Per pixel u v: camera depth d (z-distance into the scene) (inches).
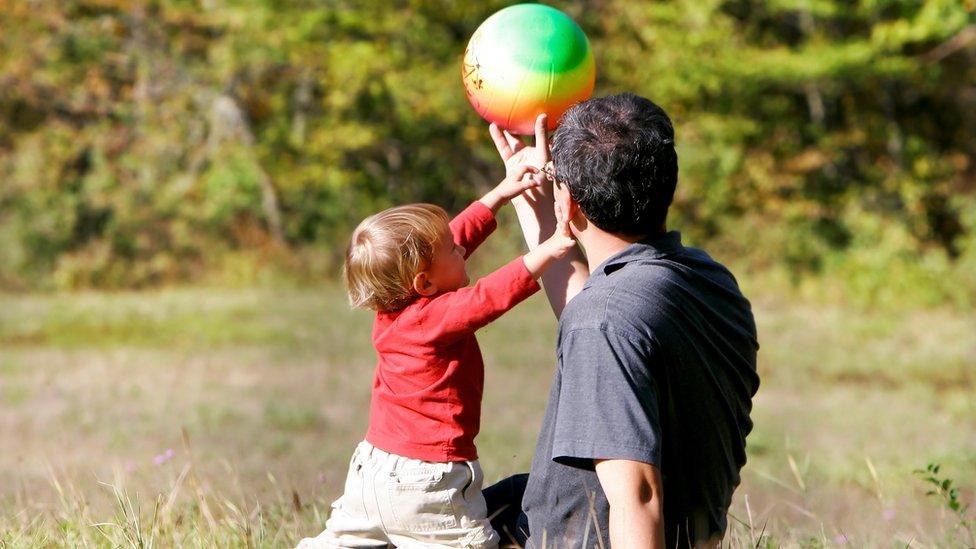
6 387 1943.9
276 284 3713.1
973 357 2239.2
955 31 3531.0
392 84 3715.6
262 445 1403.8
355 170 4089.6
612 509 335.0
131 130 4005.9
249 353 2393.0
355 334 2655.0
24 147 3895.2
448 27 3964.1
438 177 4111.7
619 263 371.2
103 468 1114.1
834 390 1948.8
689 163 3548.2
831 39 3646.7
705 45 3570.4
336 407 1797.5
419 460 415.8
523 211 466.0
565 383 351.3
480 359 434.3
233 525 534.9
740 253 3479.3
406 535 421.7
